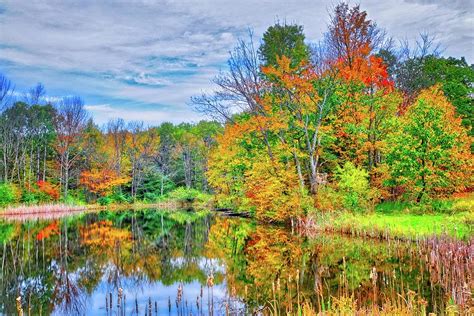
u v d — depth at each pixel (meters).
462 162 26.39
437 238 17.77
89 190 68.56
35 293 14.42
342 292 12.65
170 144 83.50
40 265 19.55
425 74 43.12
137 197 72.06
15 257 21.70
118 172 70.12
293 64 33.50
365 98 31.81
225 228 32.66
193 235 29.70
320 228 25.59
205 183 72.00
